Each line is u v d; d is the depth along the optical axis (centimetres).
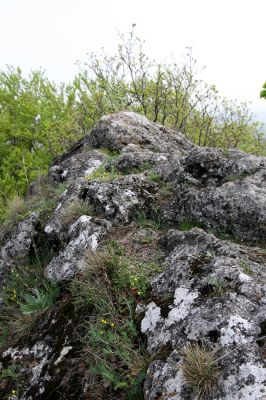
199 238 454
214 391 282
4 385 416
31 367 413
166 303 378
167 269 413
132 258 466
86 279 459
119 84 1424
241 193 520
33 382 397
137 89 1420
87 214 588
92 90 1496
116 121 963
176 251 450
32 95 2134
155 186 624
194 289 373
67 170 854
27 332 464
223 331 316
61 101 2069
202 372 289
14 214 750
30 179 1838
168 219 561
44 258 593
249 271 381
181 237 473
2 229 739
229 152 634
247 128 1444
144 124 998
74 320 431
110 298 418
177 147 969
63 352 403
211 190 546
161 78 1374
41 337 441
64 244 552
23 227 648
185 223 538
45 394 376
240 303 337
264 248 466
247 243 485
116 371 353
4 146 1984
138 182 622
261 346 306
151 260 460
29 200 872
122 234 532
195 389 288
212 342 315
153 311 378
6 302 546
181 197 569
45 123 1814
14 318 512
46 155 1939
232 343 307
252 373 280
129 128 952
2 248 654
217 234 514
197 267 401
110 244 495
